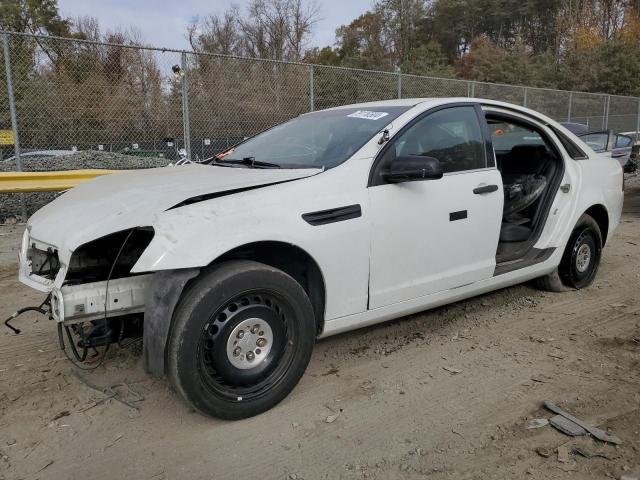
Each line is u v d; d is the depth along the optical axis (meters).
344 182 3.42
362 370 3.71
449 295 4.03
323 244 3.25
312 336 3.26
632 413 3.12
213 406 2.95
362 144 3.65
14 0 35.19
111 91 9.09
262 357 3.10
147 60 9.25
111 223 2.96
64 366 3.76
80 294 2.96
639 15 41.38
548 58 39.16
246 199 3.11
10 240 7.64
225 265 2.99
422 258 3.77
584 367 3.71
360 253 3.43
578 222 5.11
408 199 3.65
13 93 8.27
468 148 4.15
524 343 4.11
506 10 53.56
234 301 2.96
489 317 4.64
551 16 50.84
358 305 3.51
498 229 4.25
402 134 3.77
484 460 2.74
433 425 3.05
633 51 34.56
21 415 3.18
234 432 3.01
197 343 2.84
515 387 3.45
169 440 2.94
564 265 5.17
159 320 2.83
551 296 5.16
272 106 10.54
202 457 2.80
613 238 7.84
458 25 55.00
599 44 36.69
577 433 2.91
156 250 2.78
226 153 4.57
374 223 3.47
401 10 47.16
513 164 5.33
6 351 4.00
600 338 4.18
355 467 2.71
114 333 3.20
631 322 4.50
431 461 2.74
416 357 3.89
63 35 36.50
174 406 3.27
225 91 10.00
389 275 3.62
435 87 13.30
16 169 8.48
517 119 4.78
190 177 3.57
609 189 5.44
